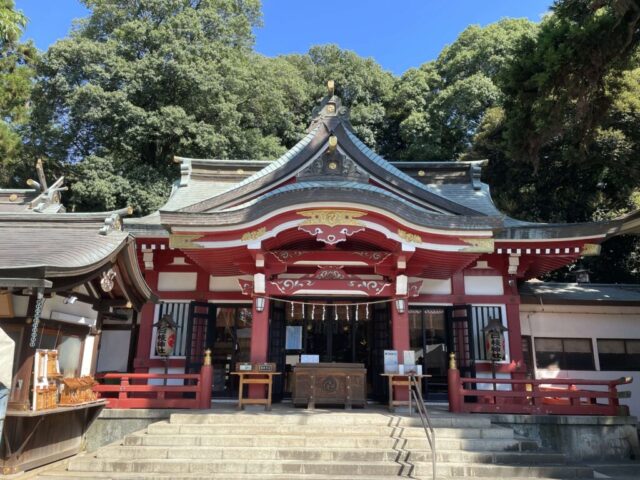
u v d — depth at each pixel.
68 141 22.50
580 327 13.05
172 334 10.59
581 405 9.12
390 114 33.16
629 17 7.76
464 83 27.45
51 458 6.96
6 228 7.71
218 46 25.06
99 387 9.05
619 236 18.62
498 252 11.11
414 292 10.23
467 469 6.66
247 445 7.21
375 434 7.59
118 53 23.33
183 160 14.22
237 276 11.56
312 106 33.53
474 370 10.92
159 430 7.57
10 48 20.97
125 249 7.29
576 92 8.63
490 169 21.70
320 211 9.46
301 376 9.49
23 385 6.06
